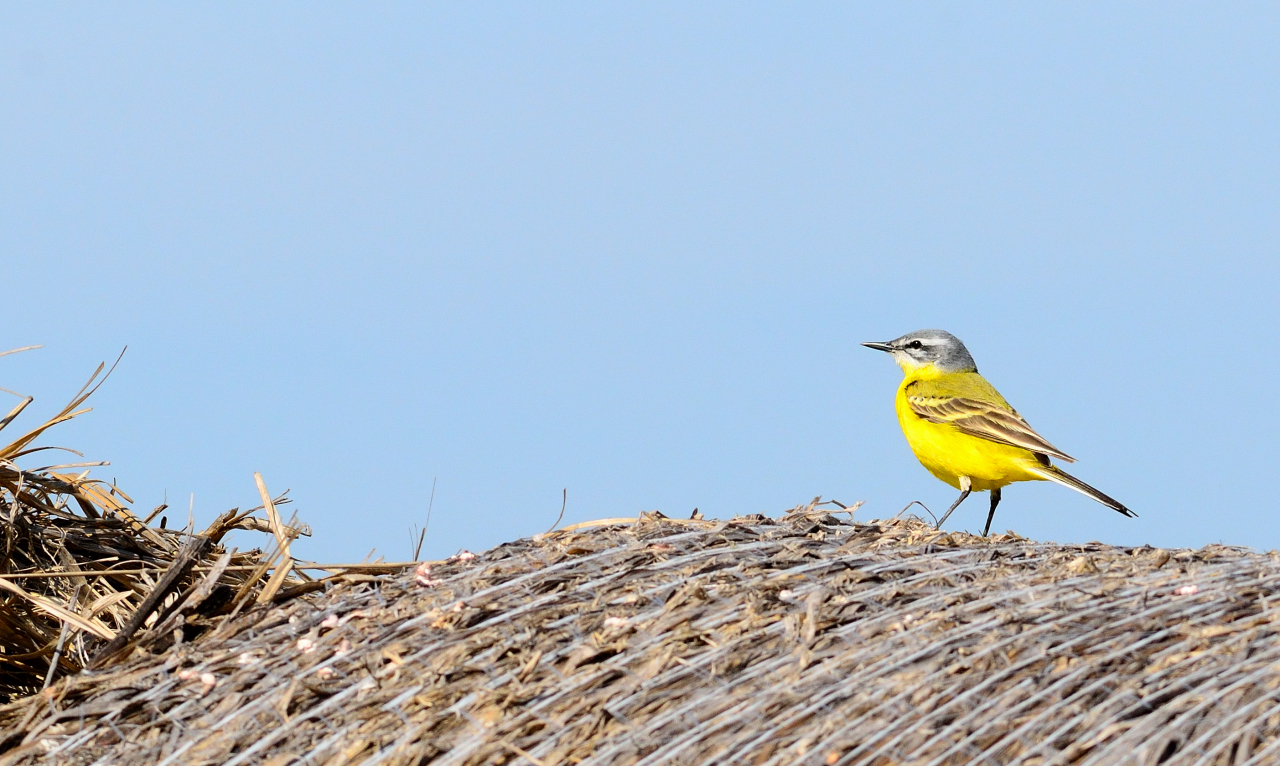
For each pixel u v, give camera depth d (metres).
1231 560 9.55
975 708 6.94
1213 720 6.45
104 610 10.72
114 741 8.12
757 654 7.93
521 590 9.46
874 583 9.05
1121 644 7.47
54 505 11.64
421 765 7.39
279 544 10.62
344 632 9.10
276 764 7.60
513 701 7.76
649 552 9.99
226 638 9.52
